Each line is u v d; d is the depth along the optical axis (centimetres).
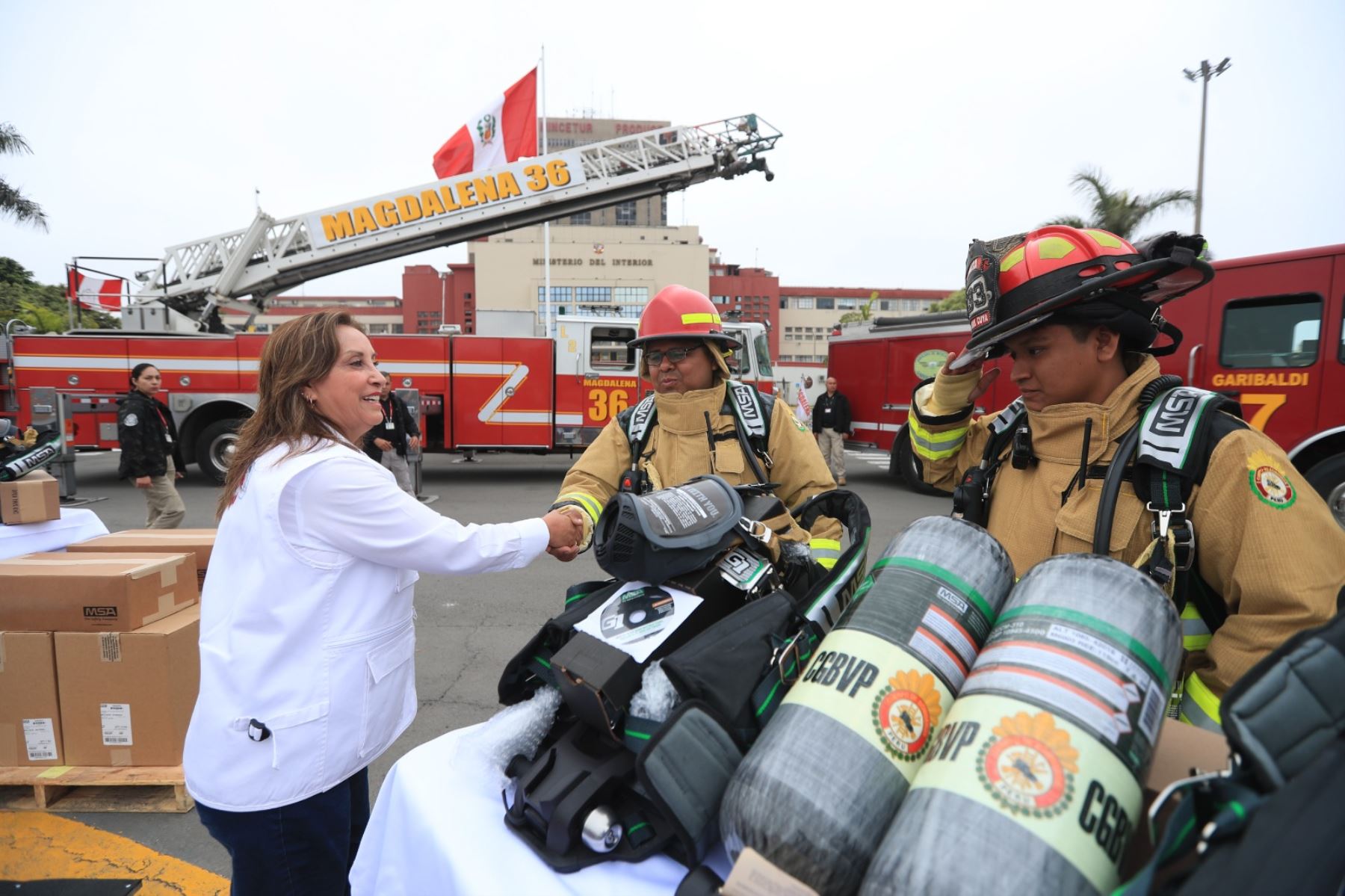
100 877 221
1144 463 106
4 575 251
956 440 151
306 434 138
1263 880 54
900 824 70
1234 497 100
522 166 1063
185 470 951
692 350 181
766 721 97
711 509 120
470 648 411
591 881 94
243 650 131
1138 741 72
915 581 91
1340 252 546
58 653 253
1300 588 93
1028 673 75
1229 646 99
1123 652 75
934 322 927
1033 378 119
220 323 1105
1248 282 590
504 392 998
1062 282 109
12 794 261
